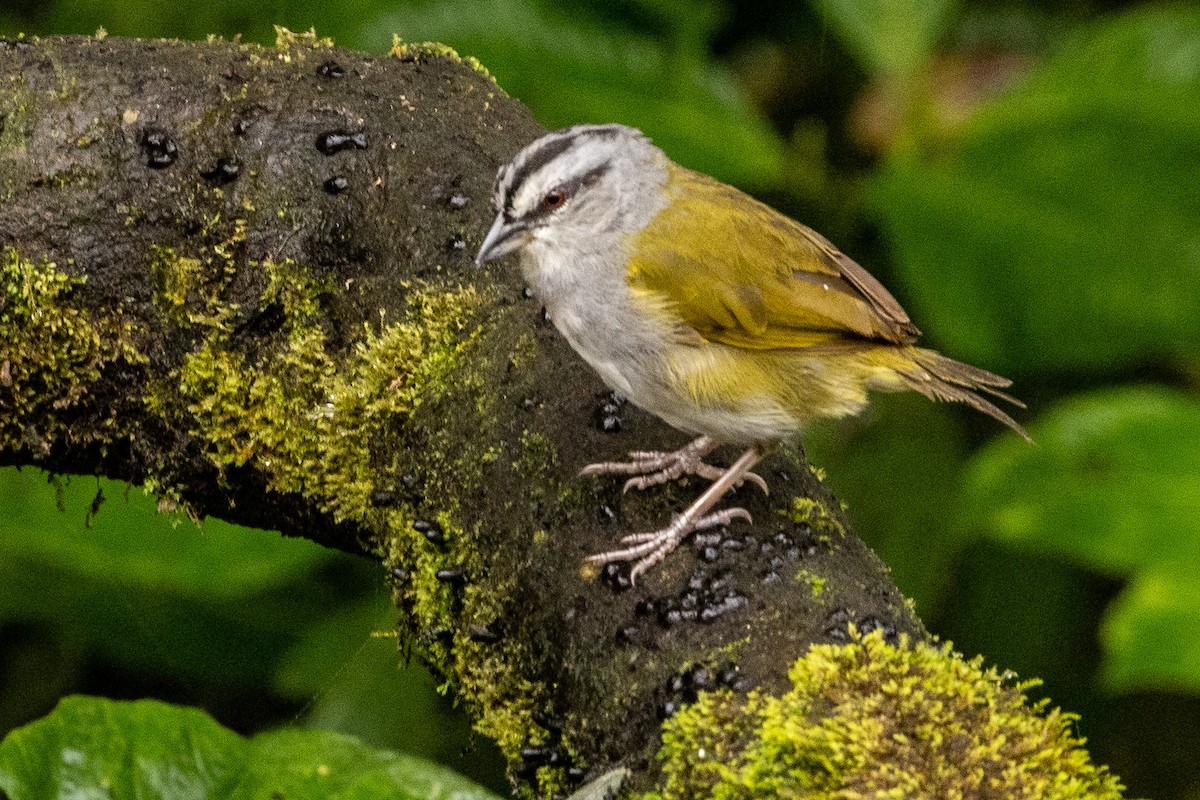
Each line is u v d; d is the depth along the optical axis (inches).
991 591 519.8
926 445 482.0
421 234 347.3
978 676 245.4
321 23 494.0
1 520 427.5
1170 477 431.2
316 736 259.0
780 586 284.7
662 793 252.4
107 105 344.2
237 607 504.1
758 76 567.2
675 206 345.4
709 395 334.0
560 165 335.3
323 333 341.4
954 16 546.9
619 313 332.8
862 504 482.0
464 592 315.3
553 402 323.0
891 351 346.6
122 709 258.8
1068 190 471.5
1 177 340.5
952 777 223.5
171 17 511.8
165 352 342.6
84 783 249.9
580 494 309.3
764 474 326.6
